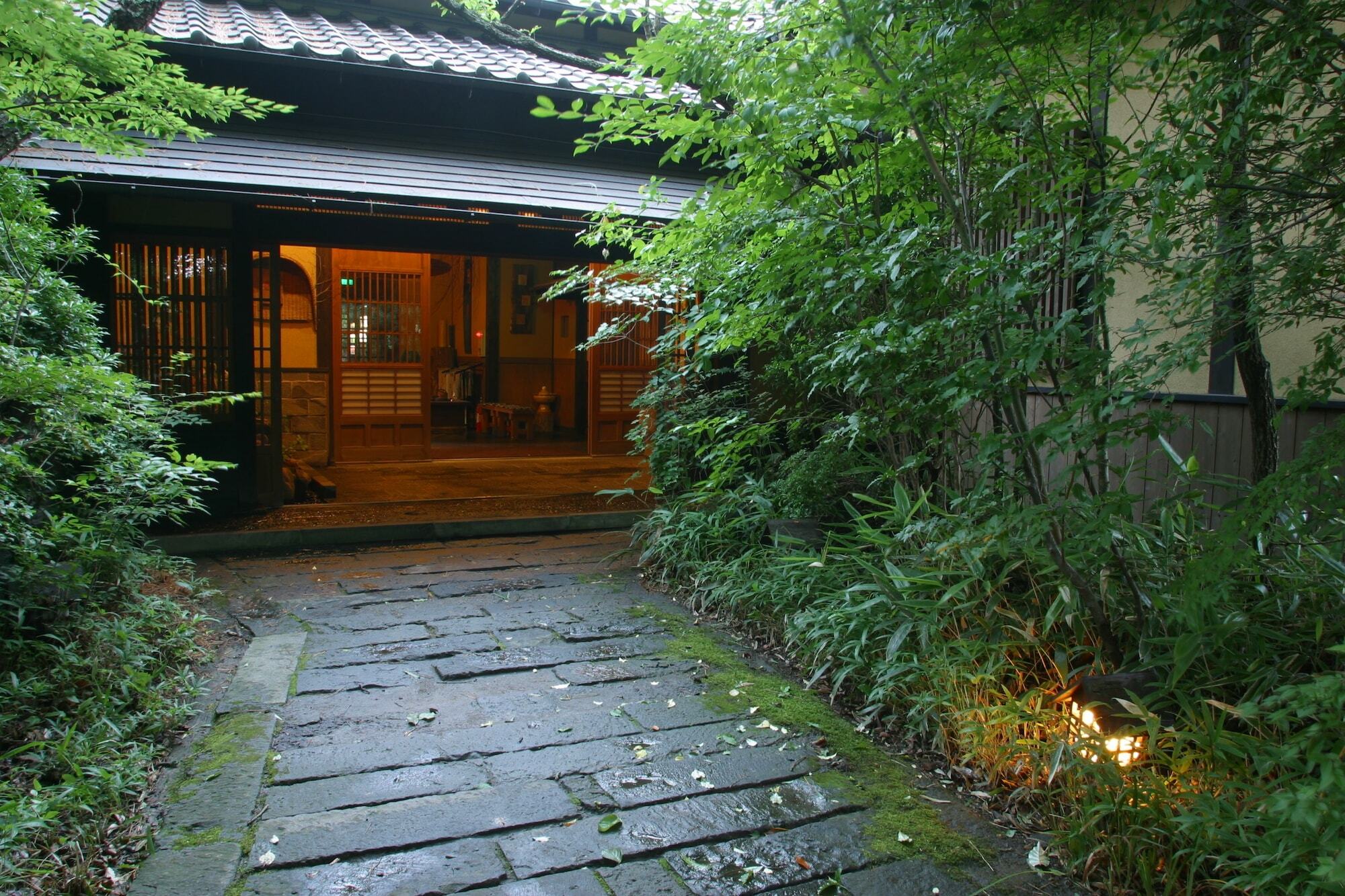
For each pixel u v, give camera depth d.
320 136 7.89
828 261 3.67
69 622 4.27
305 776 3.38
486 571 6.57
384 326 12.24
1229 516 2.72
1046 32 3.13
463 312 18.89
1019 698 3.70
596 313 13.47
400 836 2.95
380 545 7.39
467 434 16.67
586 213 7.43
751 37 3.60
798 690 4.31
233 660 4.65
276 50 7.22
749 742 3.73
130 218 7.48
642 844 2.94
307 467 10.62
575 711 4.03
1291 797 2.04
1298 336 4.48
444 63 7.82
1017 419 3.31
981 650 3.80
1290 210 2.86
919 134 3.46
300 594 5.88
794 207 4.16
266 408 8.24
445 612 5.51
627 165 9.04
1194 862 2.62
